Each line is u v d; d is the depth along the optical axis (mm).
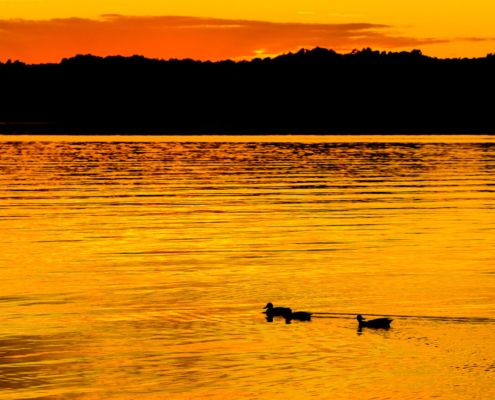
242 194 123938
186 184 140500
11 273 62938
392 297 55188
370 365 41594
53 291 56969
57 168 174000
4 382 39344
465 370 40906
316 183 143125
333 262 68000
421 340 45500
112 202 112625
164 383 39375
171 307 52688
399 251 73312
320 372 40750
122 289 57750
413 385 39094
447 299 54688
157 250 73812
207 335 46562
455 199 117750
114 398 37594
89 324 48625
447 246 76188
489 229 87562
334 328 47938
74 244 77062
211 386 39031
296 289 57781
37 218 95438
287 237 81562
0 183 139625
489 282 60031
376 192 127625
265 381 39625
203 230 86312
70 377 40031
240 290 57562
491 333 46656
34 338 45875
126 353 43406
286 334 46594
